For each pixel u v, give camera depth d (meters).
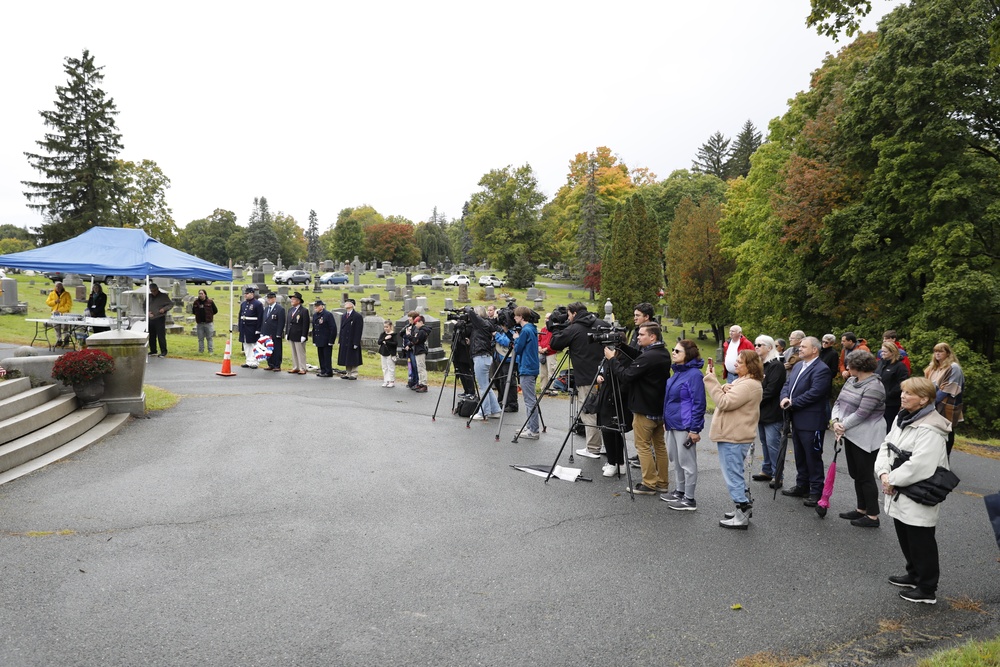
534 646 4.54
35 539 6.06
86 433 9.87
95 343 10.97
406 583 5.44
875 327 21.56
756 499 8.20
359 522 6.79
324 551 6.03
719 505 7.84
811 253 23.81
